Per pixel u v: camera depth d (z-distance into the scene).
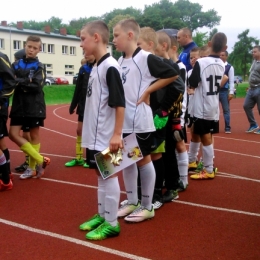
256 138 10.13
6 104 5.27
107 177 3.63
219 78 5.58
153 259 3.37
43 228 4.05
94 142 3.65
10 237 3.83
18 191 5.32
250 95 11.02
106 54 3.64
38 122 5.87
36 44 5.67
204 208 4.65
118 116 3.53
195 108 5.62
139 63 3.99
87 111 3.73
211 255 3.44
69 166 6.75
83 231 3.97
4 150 5.60
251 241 3.72
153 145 4.09
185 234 3.89
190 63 6.44
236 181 5.86
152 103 4.37
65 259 3.38
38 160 5.84
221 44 5.58
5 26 53.72
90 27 3.63
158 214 4.46
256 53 10.66
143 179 4.16
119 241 3.73
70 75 60.59
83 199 4.98
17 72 5.66
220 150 8.41
